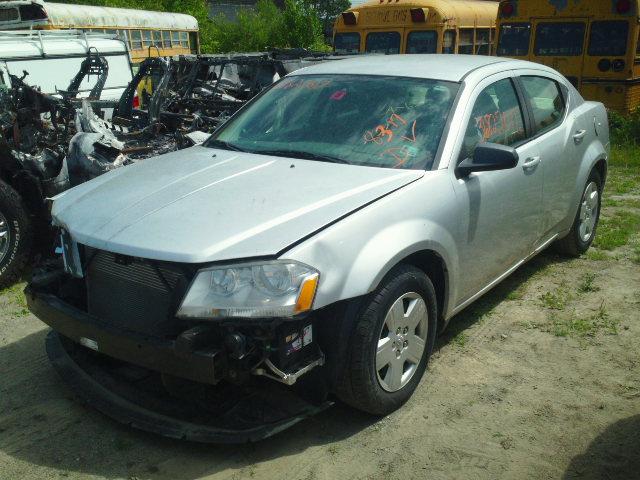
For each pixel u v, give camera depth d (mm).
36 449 3395
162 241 3133
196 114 8023
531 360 4234
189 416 3391
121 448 3391
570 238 5754
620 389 3896
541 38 12656
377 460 3297
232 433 3225
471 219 3984
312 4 35531
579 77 12312
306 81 4672
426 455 3332
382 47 14266
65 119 6766
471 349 4371
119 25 16484
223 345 3029
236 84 9086
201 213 3322
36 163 5836
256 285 2992
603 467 3234
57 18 14305
